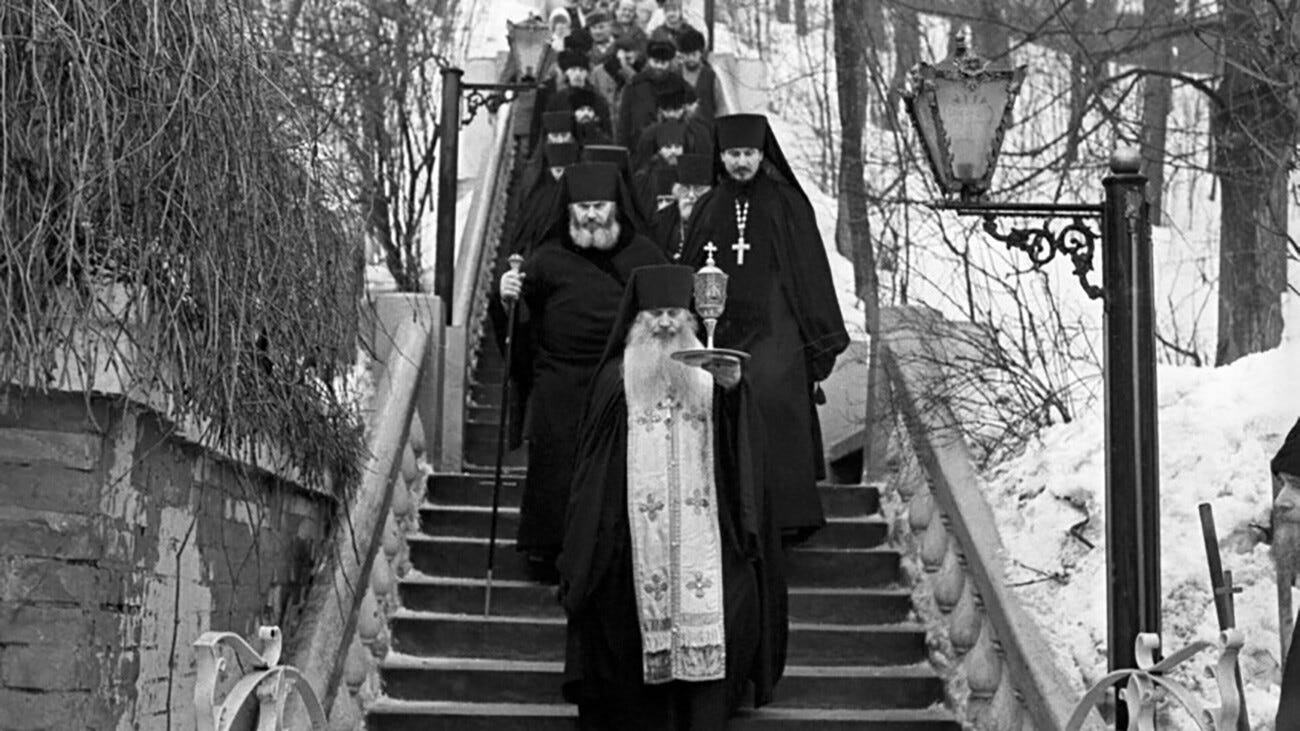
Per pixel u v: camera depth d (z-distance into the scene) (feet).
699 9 79.97
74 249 17.57
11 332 17.15
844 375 36.24
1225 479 25.21
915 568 29.43
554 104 52.85
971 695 26.08
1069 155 37.37
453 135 39.50
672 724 25.55
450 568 30.68
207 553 21.54
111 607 18.30
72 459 17.79
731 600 25.41
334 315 23.75
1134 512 20.47
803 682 27.12
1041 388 30.12
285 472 23.89
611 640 25.46
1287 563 21.11
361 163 27.43
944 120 22.03
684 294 26.30
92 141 17.87
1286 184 34.94
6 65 17.65
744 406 25.88
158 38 18.51
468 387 39.50
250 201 20.33
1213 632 23.72
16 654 17.58
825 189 68.13
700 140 46.32
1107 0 47.06
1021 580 25.64
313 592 25.48
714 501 25.58
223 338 20.20
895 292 42.06
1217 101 35.06
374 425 29.68
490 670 27.17
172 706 20.26
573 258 31.14
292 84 24.16
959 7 45.98
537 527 29.84
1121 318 20.77
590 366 30.32
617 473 25.72
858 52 46.65
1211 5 38.32
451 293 39.34
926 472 29.32
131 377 18.19
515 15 82.17
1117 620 20.35
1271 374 26.66
